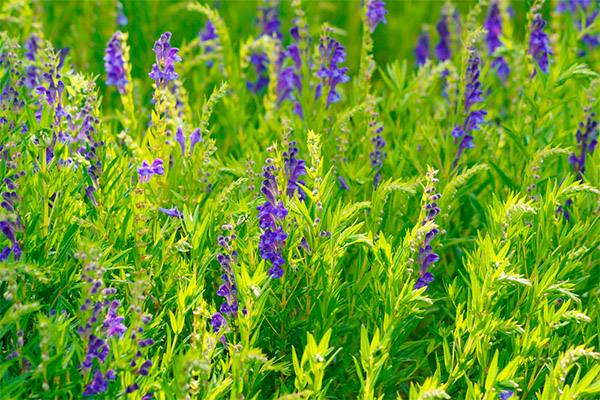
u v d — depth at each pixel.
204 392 3.18
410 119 5.91
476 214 5.26
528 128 5.52
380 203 4.20
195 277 3.64
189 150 4.41
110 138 4.98
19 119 4.29
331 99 5.36
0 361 3.11
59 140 4.04
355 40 10.36
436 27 8.77
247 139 5.93
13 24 6.96
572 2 7.48
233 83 6.21
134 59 7.55
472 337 3.46
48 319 2.89
